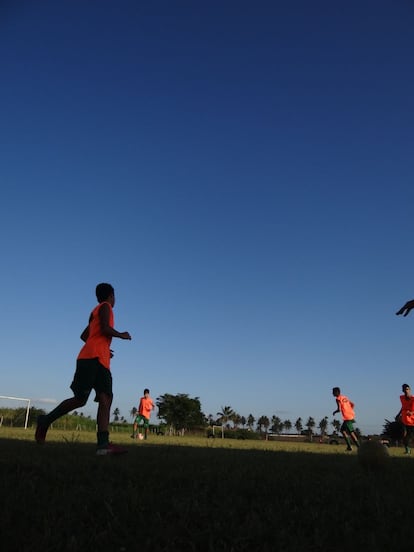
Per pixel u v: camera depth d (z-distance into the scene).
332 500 3.00
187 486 3.30
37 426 5.91
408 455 9.37
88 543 2.09
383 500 2.98
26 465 3.74
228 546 2.16
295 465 5.00
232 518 2.50
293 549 2.09
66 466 3.84
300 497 3.04
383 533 2.30
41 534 2.14
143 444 9.09
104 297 5.63
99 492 2.88
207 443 12.05
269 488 3.29
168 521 2.45
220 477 3.65
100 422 5.22
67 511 2.46
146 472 3.78
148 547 2.09
